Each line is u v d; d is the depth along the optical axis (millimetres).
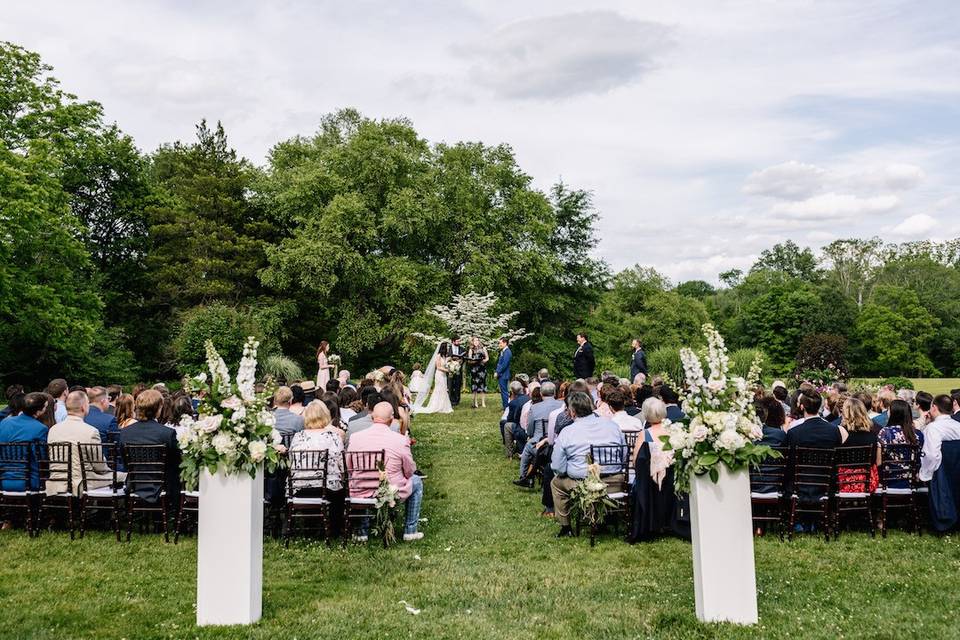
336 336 34094
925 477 7027
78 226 25266
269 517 7434
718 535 4836
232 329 28359
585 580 5832
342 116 44938
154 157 40469
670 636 4562
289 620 4906
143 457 6945
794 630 4605
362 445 7031
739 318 60625
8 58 25594
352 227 31219
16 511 7613
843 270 71625
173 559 6359
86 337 24703
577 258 43094
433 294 32750
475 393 18906
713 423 4805
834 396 9969
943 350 57844
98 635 4609
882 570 5922
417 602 5324
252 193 35406
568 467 7195
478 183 35344
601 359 40688
